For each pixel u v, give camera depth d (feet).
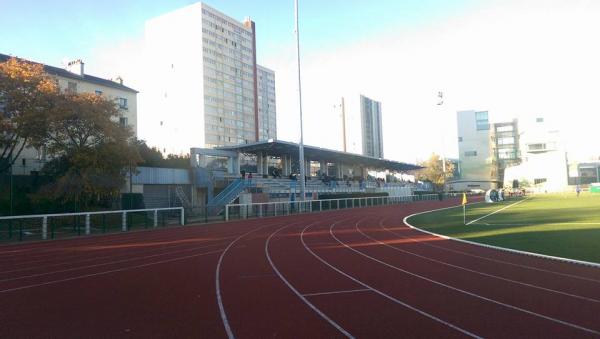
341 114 435.94
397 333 20.70
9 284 34.35
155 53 345.72
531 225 73.00
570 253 42.55
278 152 169.68
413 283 31.63
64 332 21.83
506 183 369.50
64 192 89.40
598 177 326.44
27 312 25.71
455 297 27.27
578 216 88.12
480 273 34.83
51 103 90.74
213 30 339.57
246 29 371.97
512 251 45.21
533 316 22.98
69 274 38.60
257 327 22.03
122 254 51.03
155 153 145.28
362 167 242.78
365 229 78.02
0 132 87.56
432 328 21.34
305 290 30.12
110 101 98.48
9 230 66.74
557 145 369.30
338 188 184.44
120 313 25.13
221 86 342.64
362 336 20.39
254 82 378.12
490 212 113.60
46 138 93.25
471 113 403.95
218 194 131.23
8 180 97.30
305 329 21.56
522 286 29.94
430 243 55.42
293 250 51.57
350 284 31.73
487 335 20.21
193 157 138.31
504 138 400.06
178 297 28.73
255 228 84.69
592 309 24.07
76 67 149.69
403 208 152.97
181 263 43.47
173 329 21.95
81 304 27.45
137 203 111.65
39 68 93.50
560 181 330.54
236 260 44.57
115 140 94.02
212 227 89.25
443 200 221.66
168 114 337.52
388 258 43.86
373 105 455.22
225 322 22.95
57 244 62.39
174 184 131.23
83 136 95.40
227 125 345.72
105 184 94.17
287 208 131.34
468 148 402.31
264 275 35.94
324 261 42.73
